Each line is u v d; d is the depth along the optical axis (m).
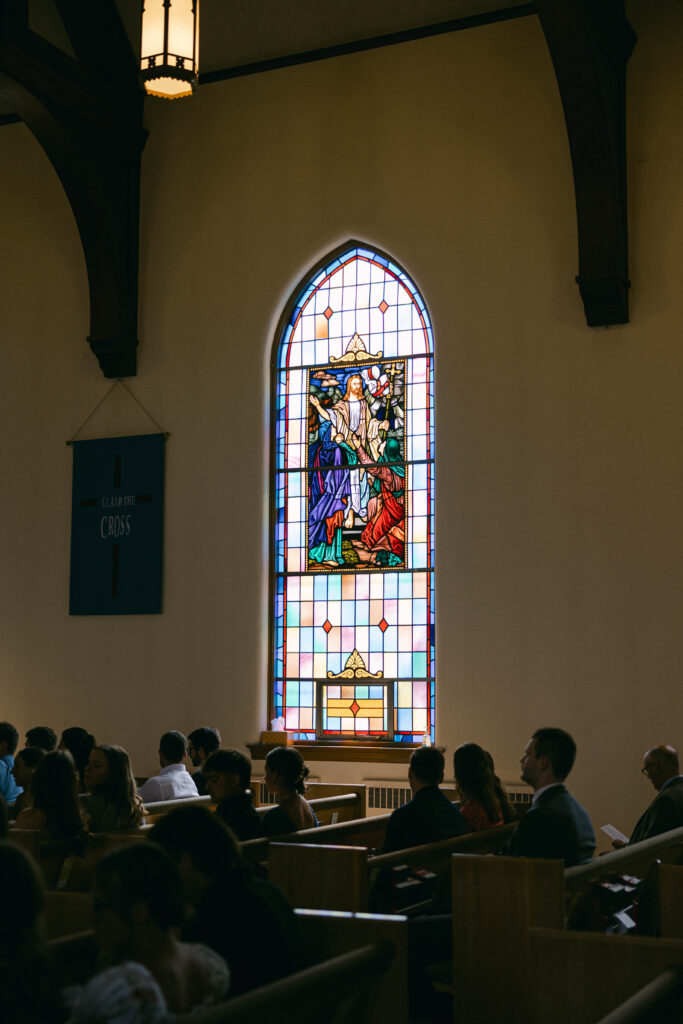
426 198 10.02
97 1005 2.30
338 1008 3.25
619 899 5.14
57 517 11.24
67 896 3.86
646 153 9.23
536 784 4.82
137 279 11.10
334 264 10.57
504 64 9.82
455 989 4.16
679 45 9.23
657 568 8.88
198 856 3.21
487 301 9.70
